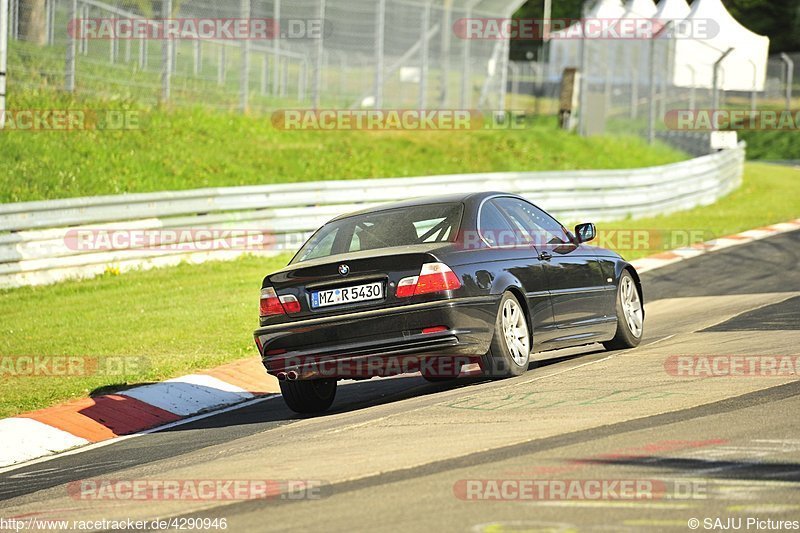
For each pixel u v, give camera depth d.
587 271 32.56
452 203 29.53
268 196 61.19
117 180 69.50
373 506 17.14
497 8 106.69
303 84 91.19
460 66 102.62
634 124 117.00
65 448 28.52
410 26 95.62
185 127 80.56
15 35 73.69
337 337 27.30
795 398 23.12
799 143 158.88
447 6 100.12
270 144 84.00
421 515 16.33
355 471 19.78
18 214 50.22
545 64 152.25
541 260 30.56
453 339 26.77
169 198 56.78
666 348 32.62
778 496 16.12
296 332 27.67
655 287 51.81
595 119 108.44
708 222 74.75
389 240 28.61
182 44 82.56
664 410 22.80
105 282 52.16
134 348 39.19
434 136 97.31
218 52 85.31
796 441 19.34
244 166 78.56
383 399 29.88
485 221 29.44
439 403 25.98
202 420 30.41
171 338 40.69
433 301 26.77
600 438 20.53
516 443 20.69
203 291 50.06
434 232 28.53
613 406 23.61
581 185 75.50
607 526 15.16
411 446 21.39
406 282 26.95
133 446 27.25
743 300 44.03
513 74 147.38
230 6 84.56
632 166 103.56
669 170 82.50
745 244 63.56
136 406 32.06
